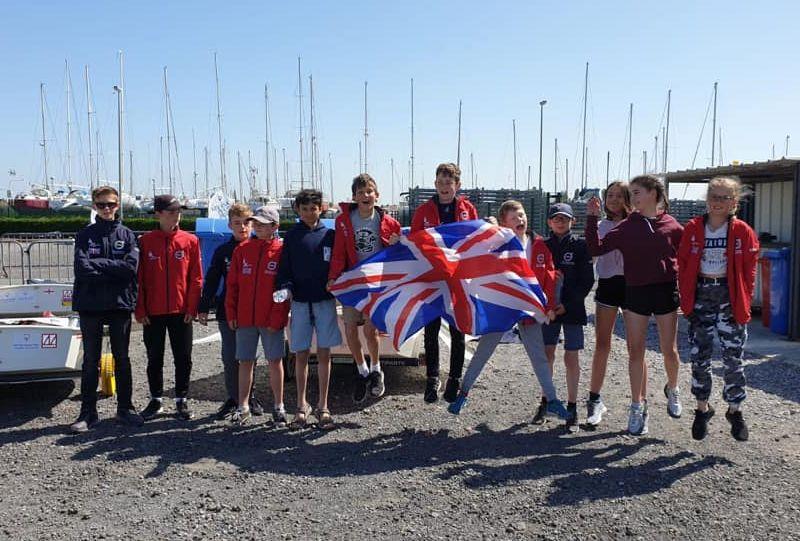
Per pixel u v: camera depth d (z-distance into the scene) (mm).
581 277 5762
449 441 5551
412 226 6254
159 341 6316
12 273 17844
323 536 3891
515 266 5699
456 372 5957
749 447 5297
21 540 3844
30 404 6793
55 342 6340
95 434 5805
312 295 5844
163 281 6176
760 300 12062
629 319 5504
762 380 7508
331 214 24047
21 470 4949
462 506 4270
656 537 3848
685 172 12891
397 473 4840
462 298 5660
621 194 6000
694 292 5203
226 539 3859
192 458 5191
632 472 4793
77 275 5883
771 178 12492
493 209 22094
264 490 4555
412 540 3838
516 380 7605
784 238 12336
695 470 4820
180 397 6262
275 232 6066
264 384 7520
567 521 4047
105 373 7016
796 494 4391
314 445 5488
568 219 5789
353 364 7051
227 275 6047
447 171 6074
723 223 5141
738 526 3959
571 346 5805
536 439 5574
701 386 5211
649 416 6160
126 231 6094
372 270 5812
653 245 5332
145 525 4035
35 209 49094
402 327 5648
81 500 4410
